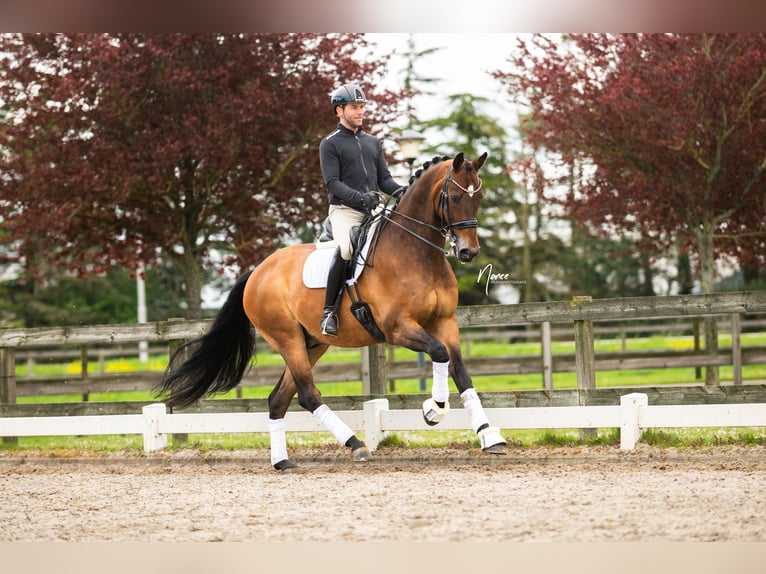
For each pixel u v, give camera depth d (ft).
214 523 21.17
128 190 42.45
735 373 47.44
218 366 31.04
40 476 30.63
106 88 43.01
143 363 95.96
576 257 133.18
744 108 44.75
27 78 44.62
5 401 37.55
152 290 144.36
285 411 30.17
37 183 43.27
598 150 48.16
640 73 46.73
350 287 27.61
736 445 27.99
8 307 132.26
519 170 54.29
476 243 25.29
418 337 25.91
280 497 24.14
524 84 50.24
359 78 47.01
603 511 20.36
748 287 121.39
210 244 49.24
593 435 30.60
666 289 136.98
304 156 46.16
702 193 47.80
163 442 33.27
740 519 19.17
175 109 44.21
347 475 27.61
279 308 29.48
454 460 28.89
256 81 43.24
